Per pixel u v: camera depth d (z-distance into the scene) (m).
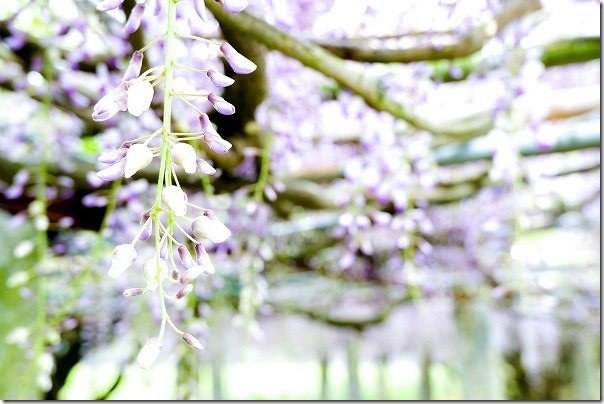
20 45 1.04
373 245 2.32
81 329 1.65
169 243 0.52
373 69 1.31
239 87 0.91
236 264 1.65
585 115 1.53
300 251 2.25
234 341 2.14
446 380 5.07
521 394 4.07
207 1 0.72
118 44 0.97
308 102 1.34
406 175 1.31
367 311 2.79
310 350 4.67
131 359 1.27
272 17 0.92
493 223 1.50
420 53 0.96
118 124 1.09
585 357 3.88
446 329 3.91
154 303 1.24
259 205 1.41
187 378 1.20
